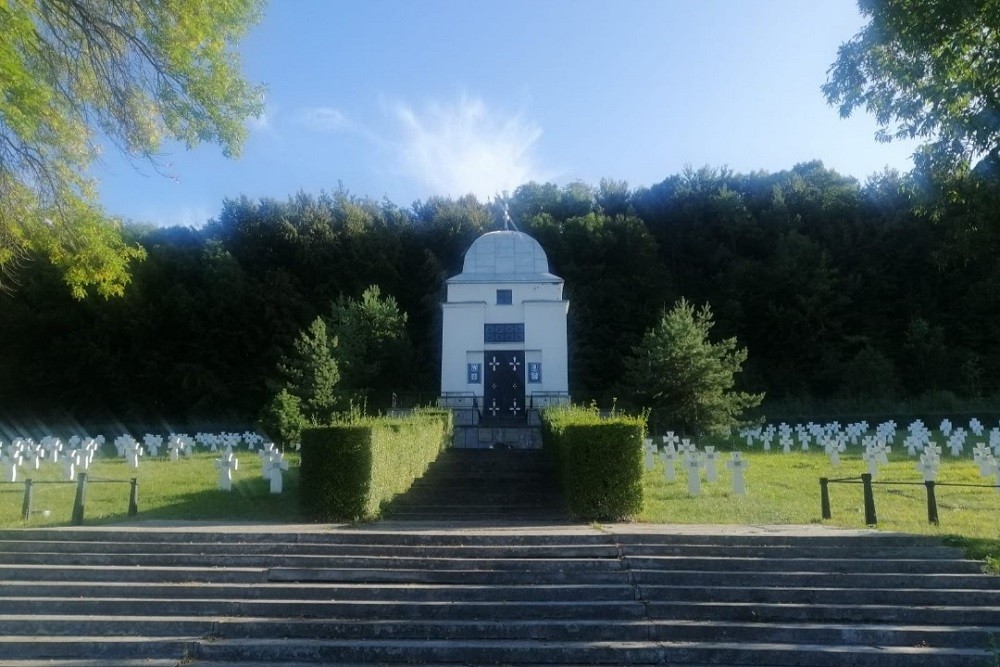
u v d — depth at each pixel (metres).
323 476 14.04
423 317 52.91
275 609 9.35
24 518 14.52
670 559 10.47
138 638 8.78
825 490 14.29
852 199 58.12
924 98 12.03
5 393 48.25
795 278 50.59
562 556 10.80
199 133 14.73
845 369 45.62
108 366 47.97
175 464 24.75
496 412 30.25
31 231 15.32
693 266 57.62
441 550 10.87
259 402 48.25
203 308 50.06
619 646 8.50
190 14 13.59
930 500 13.61
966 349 47.47
